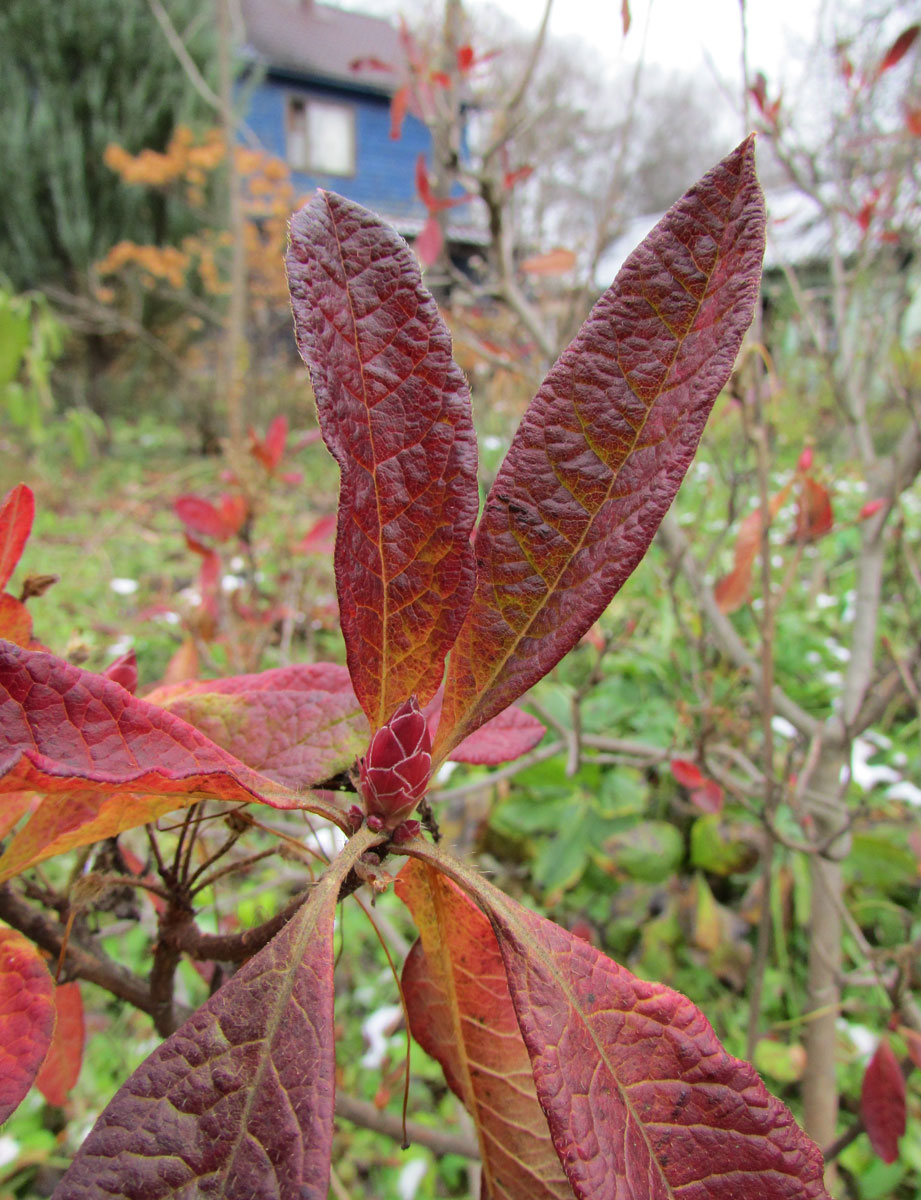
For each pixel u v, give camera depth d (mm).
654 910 672
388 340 130
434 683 136
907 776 710
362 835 125
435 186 635
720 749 433
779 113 504
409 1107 561
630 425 128
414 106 621
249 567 556
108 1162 98
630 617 729
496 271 585
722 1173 108
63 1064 188
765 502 323
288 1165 97
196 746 117
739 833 664
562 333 549
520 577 133
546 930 118
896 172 572
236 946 146
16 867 131
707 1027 114
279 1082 102
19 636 151
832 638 908
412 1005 154
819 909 430
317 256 126
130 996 184
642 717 763
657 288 126
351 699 158
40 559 1374
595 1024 112
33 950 133
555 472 131
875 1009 449
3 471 1611
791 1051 553
